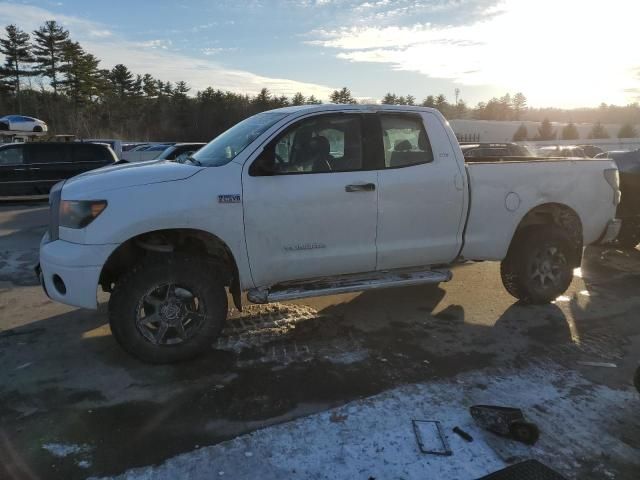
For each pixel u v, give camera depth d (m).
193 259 3.94
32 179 15.09
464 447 2.96
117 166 4.54
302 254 4.24
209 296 3.98
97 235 3.69
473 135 102.56
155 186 3.81
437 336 4.60
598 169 5.46
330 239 4.31
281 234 4.13
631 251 8.11
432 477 2.71
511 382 3.75
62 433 3.12
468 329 4.77
